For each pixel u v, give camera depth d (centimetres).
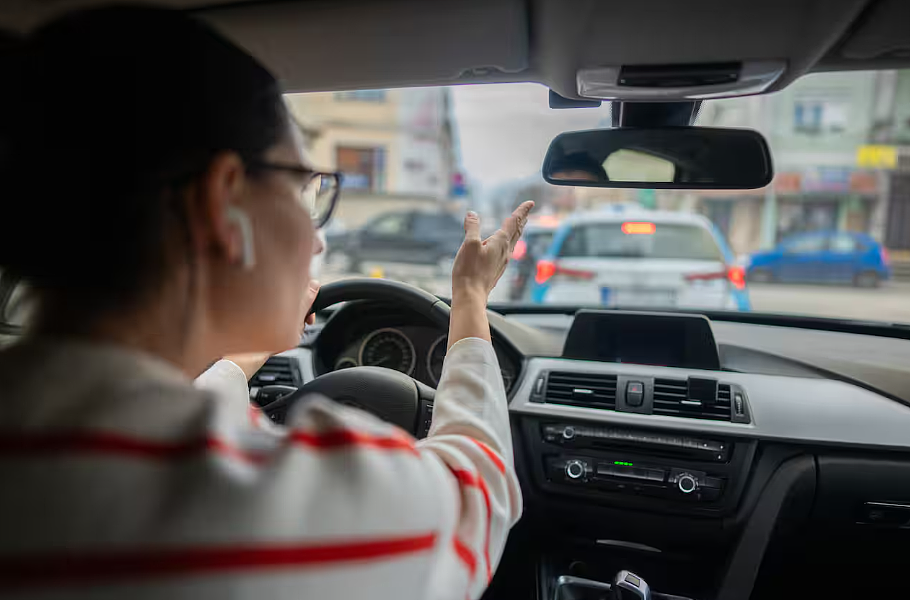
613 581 155
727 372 176
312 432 40
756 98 153
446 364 64
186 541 33
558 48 127
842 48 128
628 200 545
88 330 40
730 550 163
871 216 1396
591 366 180
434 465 46
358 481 38
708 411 164
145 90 39
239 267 45
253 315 47
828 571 173
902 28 118
